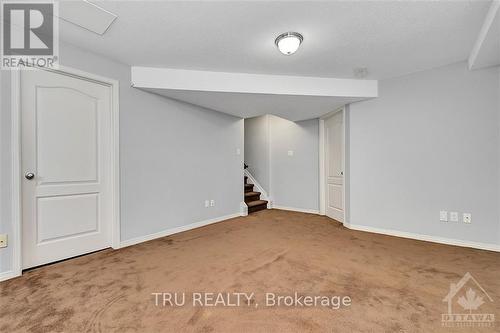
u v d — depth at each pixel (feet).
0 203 6.38
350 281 6.38
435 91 9.78
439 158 9.73
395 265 7.43
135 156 9.55
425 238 10.02
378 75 10.57
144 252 8.57
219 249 8.91
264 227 12.26
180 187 11.45
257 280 6.45
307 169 16.44
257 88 10.31
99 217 8.70
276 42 7.50
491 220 8.80
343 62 9.21
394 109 10.75
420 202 10.15
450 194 9.52
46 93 7.35
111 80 8.77
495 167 8.73
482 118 8.92
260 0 5.74
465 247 9.12
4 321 4.71
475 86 9.01
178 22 6.61
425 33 7.20
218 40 7.56
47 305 5.25
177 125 11.32
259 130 18.95
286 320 4.76
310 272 6.93
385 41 7.65
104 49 8.08
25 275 6.68
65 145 7.79
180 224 11.42
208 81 9.99
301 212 16.40
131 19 6.46
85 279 6.48
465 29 6.98
